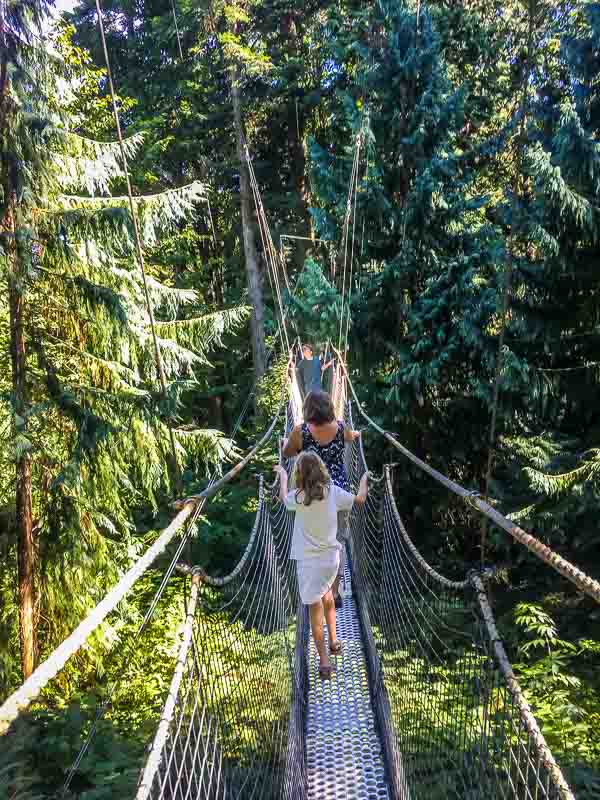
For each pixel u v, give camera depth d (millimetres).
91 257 6992
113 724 5508
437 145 10203
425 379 8805
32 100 6379
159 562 9250
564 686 5898
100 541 7234
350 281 9781
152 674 6895
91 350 7508
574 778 4383
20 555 6723
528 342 8664
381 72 10398
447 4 12609
